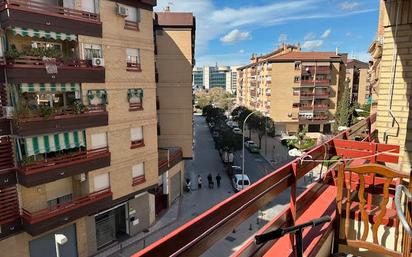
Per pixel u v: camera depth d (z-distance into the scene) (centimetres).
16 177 1338
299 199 484
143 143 1856
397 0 897
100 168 1603
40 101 1425
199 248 238
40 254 1462
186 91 2453
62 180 1555
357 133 899
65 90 1434
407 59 895
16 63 1252
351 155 628
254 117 4625
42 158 1350
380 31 1177
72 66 1431
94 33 1517
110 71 1614
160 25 2348
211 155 4172
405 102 918
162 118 2488
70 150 1509
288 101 5125
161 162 2141
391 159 594
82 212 1523
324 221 241
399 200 218
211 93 12900
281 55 5269
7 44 1276
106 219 1781
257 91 5888
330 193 569
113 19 1614
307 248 381
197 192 2711
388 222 461
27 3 1333
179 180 2584
